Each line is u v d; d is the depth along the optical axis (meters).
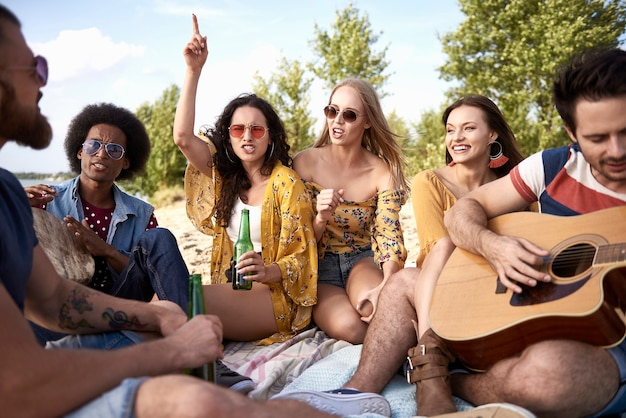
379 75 23.36
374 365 2.99
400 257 4.17
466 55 23.95
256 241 4.15
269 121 4.23
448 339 2.61
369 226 4.37
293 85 22.89
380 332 3.05
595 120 2.54
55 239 3.48
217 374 3.07
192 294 2.65
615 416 2.61
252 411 1.76
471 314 2.64
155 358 2.04
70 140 4.21
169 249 3.40
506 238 2.74
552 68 20.73
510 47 22.95
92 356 1.92
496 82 22.92
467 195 3.21
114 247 3.98
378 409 2.76
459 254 2.98
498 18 22.88
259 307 3.90
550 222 2.82
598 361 2.38
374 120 4.34
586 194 2.88
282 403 1.91
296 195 4.05
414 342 3.05
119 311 2.49
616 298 2.43
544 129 20.97
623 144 2.52
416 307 2.97
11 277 2.07
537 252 2.65
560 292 2.46
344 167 4.42
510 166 4.21
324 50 24.00
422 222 4.01
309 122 23.20
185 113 4.16
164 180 27.86
